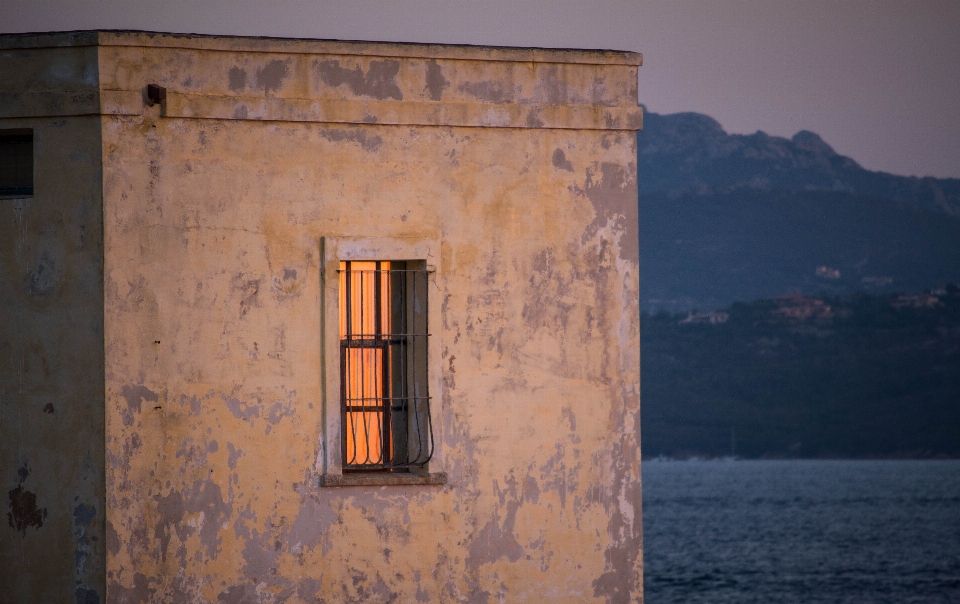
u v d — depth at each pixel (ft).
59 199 101.09
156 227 102.06
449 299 109.91
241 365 104.17
